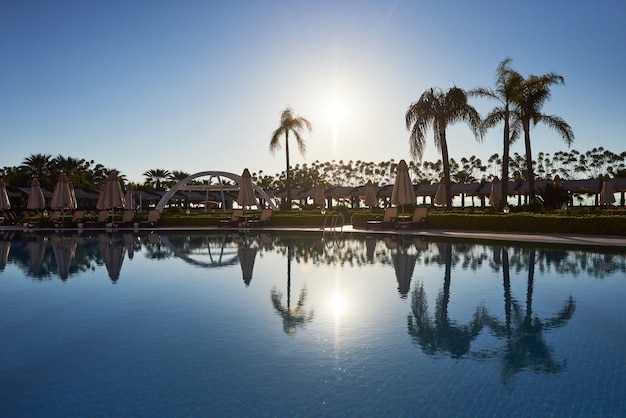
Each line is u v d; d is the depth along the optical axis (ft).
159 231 79.82
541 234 58.54
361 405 12.75
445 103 91.56
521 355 16.38
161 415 12.33
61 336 18.84
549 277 30.86
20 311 22.84
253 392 13.56
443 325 20.11
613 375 14.61
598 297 24.98
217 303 24.27
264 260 40.81
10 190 146.41
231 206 194.70
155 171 265.54
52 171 229.66
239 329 19.60
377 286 28.50
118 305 23.97
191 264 38.63
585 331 19.10
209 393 13.53
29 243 57.41
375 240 59.11
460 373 14.82
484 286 28.19
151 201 187.73
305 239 62.54
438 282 29.58
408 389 13.70
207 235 70.95
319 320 20.89
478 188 137.49
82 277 32.42
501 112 93.35
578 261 37.83
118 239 63.57
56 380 14.55
